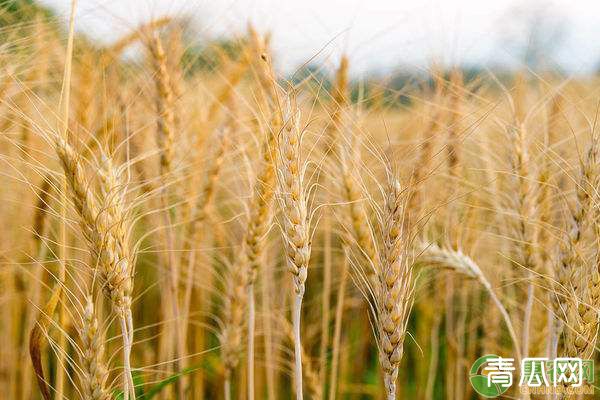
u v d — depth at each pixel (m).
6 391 0.66
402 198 0.46
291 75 0.50
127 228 0.48
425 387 0.77
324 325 0.65
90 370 0.47
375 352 0.79
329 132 0.56
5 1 0.58
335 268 0.75
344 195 0.55
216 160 0.62
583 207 0.49
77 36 0.59
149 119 0.59
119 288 0.46
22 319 0.72
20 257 0.63
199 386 0.69
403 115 0.67
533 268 0.55
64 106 0.48
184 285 0.67
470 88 0.65
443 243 0.59
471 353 0.74
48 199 0.55
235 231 0.67
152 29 0.58
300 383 0.46
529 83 0.64
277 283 0.73
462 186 0.63
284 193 0.46
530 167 0.56
